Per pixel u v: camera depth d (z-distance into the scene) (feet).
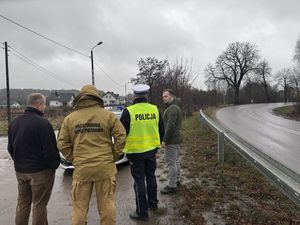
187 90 86.48
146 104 14.35
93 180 10.73
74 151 10.97
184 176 20.22
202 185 17.84
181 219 13.52
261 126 59.21
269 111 133.28
